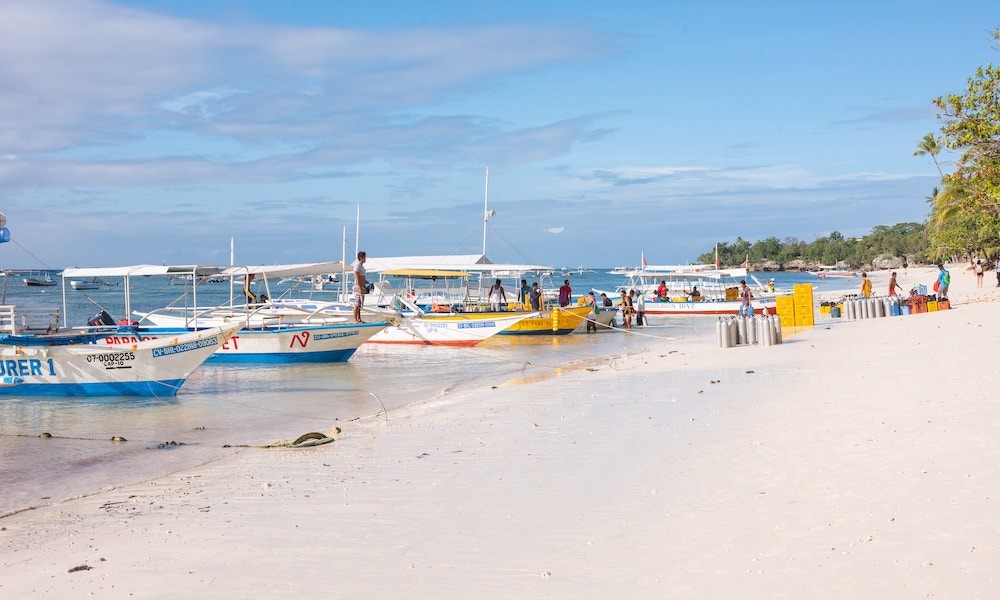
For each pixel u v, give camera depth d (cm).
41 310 2619
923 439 800
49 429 1473
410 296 3928
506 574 566
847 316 3183
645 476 818
